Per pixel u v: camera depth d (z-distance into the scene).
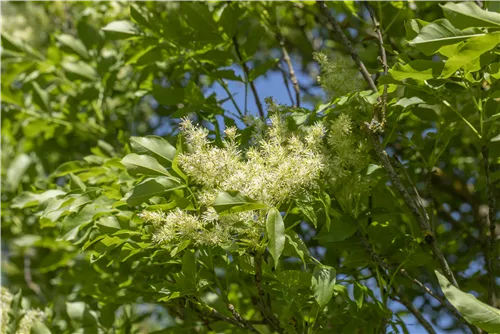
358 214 2.52
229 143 2.18
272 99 2.45
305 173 1.99
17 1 4.77
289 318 2.35
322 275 2.08
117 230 2.24
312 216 2.16
